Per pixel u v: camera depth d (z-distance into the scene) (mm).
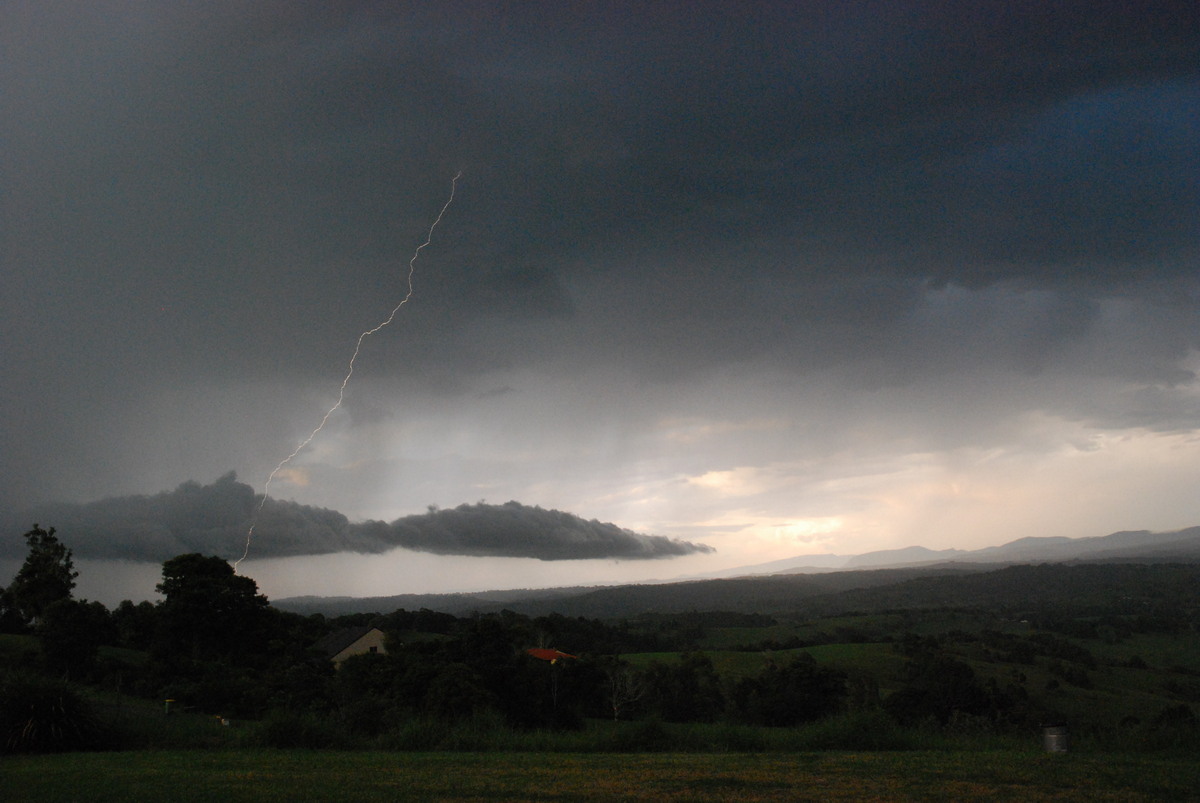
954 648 67125
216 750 14719
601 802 8656
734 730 15117
